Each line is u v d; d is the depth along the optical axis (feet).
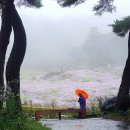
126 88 81.25
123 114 74.84
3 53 68.18
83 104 80.89
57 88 191.83
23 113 44.06
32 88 188.03
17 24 73.72
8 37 68.74
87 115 81.76
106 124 64.28
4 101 42.47
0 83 66.64
